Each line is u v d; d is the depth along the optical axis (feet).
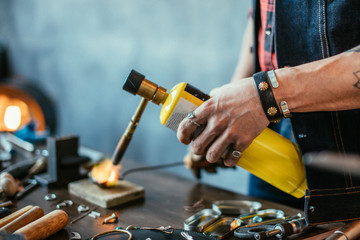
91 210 2.44
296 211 2.55
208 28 6.72
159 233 1.95
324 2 2.14
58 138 2.96
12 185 2.58
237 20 6.31
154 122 7.78
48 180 2.91
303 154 2.17
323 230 2.18
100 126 8.92
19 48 10.32
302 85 1.89
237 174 6.52
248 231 2.07
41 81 9.98
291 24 2.30
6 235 1.62
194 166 3.06
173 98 2.10
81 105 9.22
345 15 2.09
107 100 8.65
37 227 1.86
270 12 2.54
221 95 1.96
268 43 2.61
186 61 7.15
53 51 9.52
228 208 2.47
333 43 2.17
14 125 9.32
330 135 2.19
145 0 7.53
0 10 10.48
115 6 8.08
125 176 3.28
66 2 8.98
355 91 1.87
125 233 1.91
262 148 2.16
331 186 2.16
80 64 9.04
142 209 2.52
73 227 2.16
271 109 1.92
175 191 2.93
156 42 7.55
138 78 2.13
